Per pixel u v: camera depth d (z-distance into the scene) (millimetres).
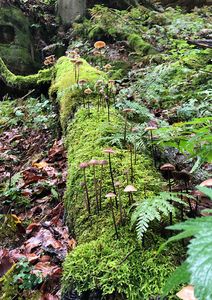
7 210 3641
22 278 2477
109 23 9492
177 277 921
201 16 10914
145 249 1896
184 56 6773
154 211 1886
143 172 2664
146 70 7016
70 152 3475
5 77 8023
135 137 3033
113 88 4141
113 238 2029
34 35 10531
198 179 2895
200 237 832
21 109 6785
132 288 1700
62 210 3287
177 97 5223
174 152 3289
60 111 4770
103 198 2465
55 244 2744
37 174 4227
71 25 10805
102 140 3203
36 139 5598
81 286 1776
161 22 10117
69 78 5402
